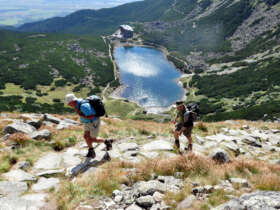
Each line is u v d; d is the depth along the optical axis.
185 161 6.81
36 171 6.71
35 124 11.09
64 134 10.26
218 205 4.27
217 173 6.33
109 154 7.96
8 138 8.79
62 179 6.22
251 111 111.69
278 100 124.38
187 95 187.25
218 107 156.12
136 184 5.50
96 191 5.23
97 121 6.75
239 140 12.82
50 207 4.77
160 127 13.92
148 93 186.50
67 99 6.52
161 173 6.33
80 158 7.79
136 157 7.94
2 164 6.71
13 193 5.21
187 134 8.66
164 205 4.50
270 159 10.46
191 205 4.36
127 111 150.50
